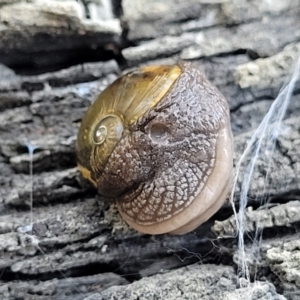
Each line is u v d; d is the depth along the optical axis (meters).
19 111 0.11
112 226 0.10
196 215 0.09
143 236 0.10
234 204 0.10
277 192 0.10
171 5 0.11
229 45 0.11
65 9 0.10
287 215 0.10
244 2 0.11
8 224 0.10
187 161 0.09
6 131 0.11
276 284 0.09
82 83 0.11
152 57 0.11
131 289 0.09
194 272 0.10
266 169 0.10
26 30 0.10
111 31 0.11
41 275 0.10
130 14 0.11
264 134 0.10
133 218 0.10
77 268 0.10
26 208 0.10
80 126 0.10
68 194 0.10
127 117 0.09
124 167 0.09
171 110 0.09
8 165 0.10
